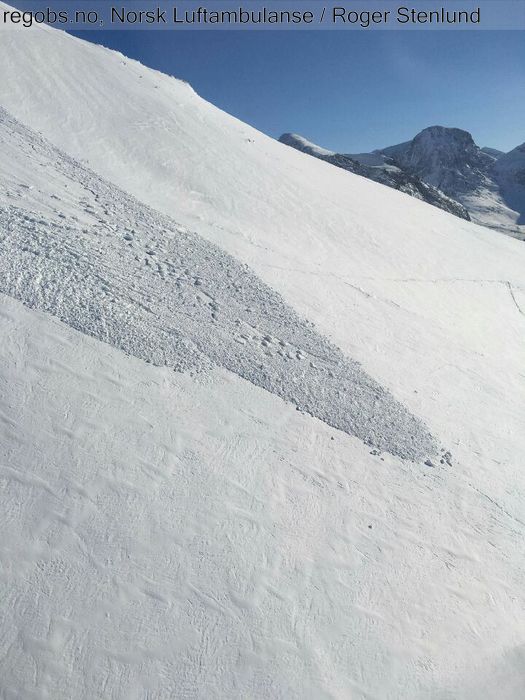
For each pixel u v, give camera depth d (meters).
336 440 9.71
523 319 21.58
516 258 29.98
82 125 19.36
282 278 15.32
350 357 12.72
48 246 10.79
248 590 6.89
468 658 7.31
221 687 6.06
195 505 7.50
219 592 6.76
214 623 6.48
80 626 6.00
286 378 10.70
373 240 21.95
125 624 6.16
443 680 6.96
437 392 13.08
